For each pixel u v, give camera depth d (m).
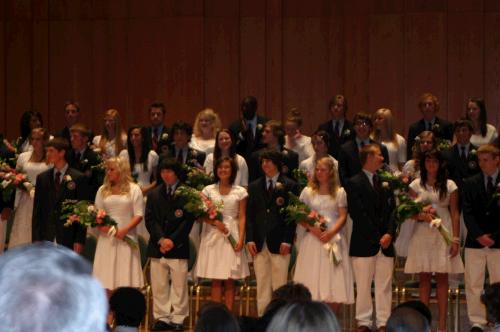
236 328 5.38
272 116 20.34
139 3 20.70
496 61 19.58
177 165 13.23
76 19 20.77
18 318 2.00
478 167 14.36
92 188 14.57
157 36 20.64
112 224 12.85
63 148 13.56
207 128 15.88
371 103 20.02
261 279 13.23
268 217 13.17
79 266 2.11
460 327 13.20
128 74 20.70
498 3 19.61
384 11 19.95
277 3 20.31
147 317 13.48
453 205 13.01
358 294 12.80
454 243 12.75
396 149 15.65
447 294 12.89
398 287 13.27
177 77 20.59
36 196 13.62
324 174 12.80
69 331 2.03
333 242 12.66
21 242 14.79
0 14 20.89
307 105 20.25
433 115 16.08
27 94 20.77
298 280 12.75
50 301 2.03
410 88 19.84
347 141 15.27
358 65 20.05
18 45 20.83
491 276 12.73
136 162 15.28
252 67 20.41
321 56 20.20
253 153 14.83
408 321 5.39
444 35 19.70
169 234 13.17
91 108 20.70
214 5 20.55
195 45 20.53
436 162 12.89
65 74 20.72
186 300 13.27
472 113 15.61
